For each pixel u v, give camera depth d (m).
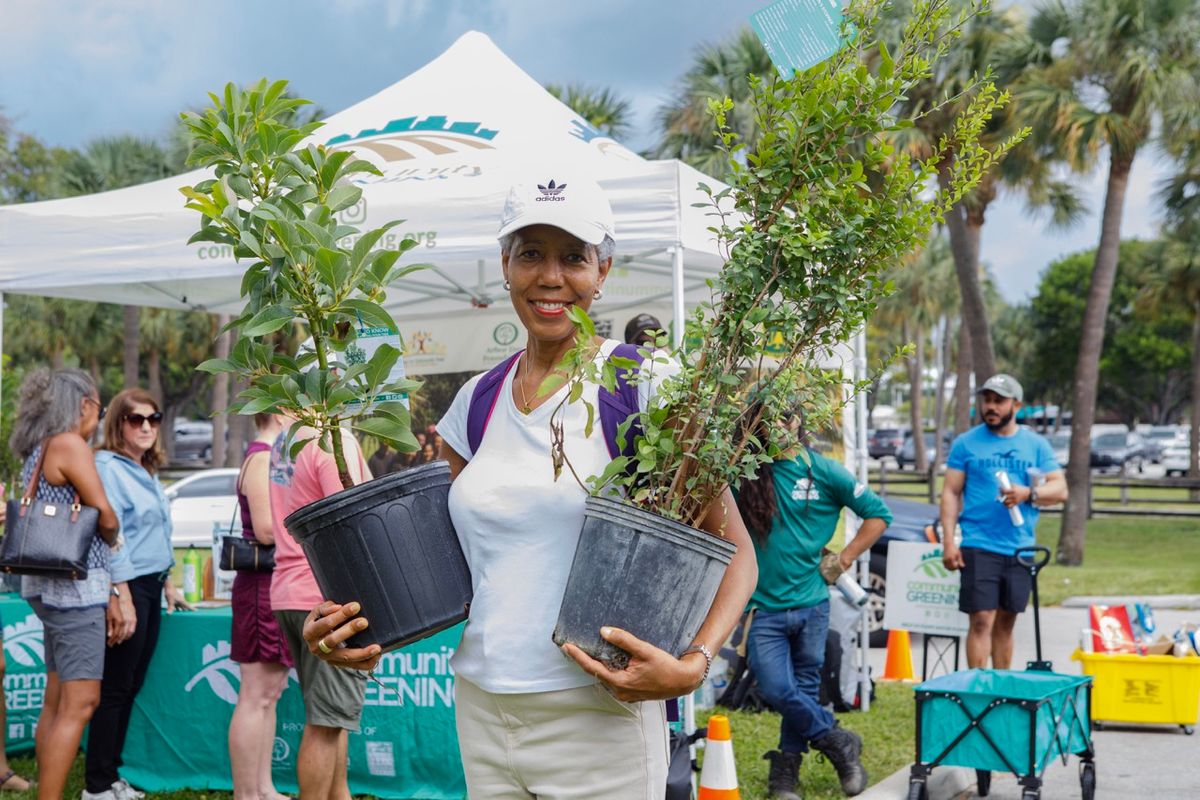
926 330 43.88
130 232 5.90
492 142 6.71
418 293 8.87
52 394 4.71
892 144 2.23
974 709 4.80
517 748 2.14
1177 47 17.78
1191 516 21.25
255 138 2.22
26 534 4.57
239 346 2.16
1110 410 82.44
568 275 2.18
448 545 2.17
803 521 5.19
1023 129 2.24
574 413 2.14
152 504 5.26
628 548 1.97
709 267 7.93
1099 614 7.21
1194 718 6.79
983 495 6.91
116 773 5.27
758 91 2.23
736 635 7.40
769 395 2.09
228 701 5.48
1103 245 18.44
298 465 4.19
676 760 4.42
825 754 5.39
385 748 5.20
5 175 36.72
